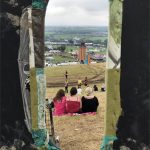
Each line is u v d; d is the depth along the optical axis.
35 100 8.02
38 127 8.09
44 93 8.03
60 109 10.62
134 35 7.69
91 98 10.66
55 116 10.48
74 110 10.62
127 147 7.94
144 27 7.68
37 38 7.89
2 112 8.07
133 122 7.90
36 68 7.94
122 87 7.80
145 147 7.95
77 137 9.18
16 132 8.10
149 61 7.75
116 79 7.78
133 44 7.71
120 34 7.67
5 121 8.09
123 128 7.91
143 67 7.77
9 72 7.96
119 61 7.73
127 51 7.73
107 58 7.77
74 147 8.76
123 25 7.66
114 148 7.95
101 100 12.49
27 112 8.05
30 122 8.08
